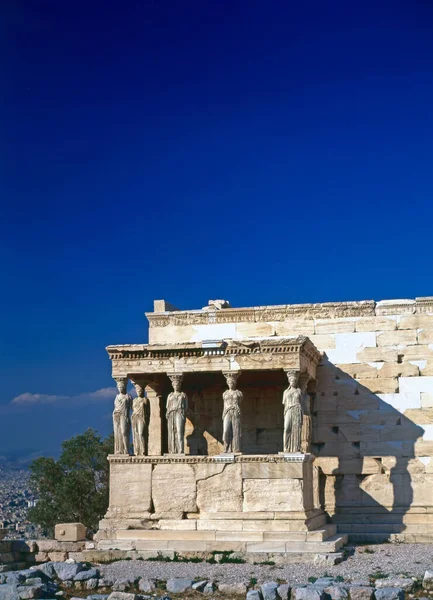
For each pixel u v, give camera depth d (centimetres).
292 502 2619
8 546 2656
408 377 3086
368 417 3091
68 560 2542
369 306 3155
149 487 2752
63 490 4400
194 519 2692
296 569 2267
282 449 3095
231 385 2797
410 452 3038
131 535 2664
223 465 2698
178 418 2806
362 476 3066
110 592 2073
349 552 2542
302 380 2922
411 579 1995
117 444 2831
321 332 3180
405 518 2989
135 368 2881
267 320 3231
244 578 2138
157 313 3316
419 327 3108
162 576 2197
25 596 1955
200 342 2812
